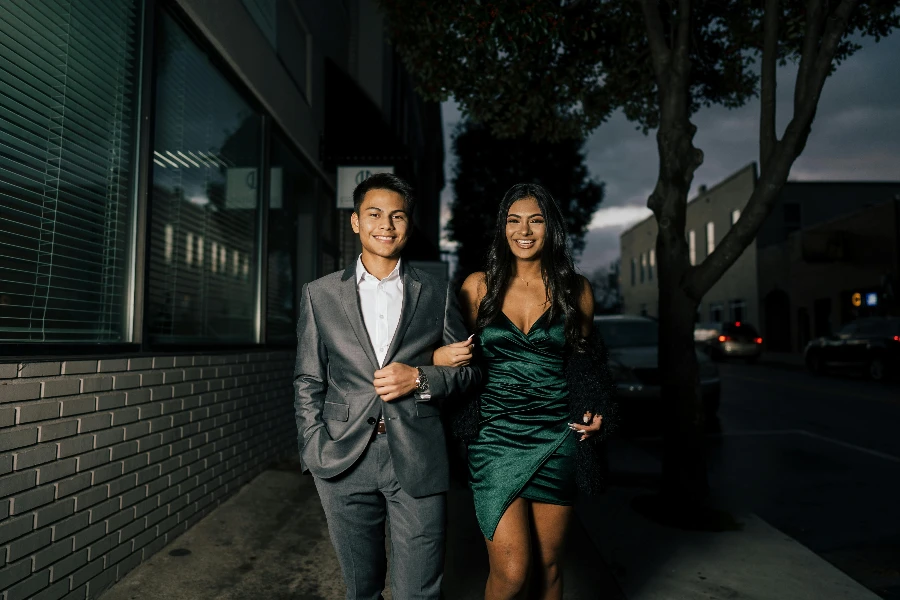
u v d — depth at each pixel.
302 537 4.24
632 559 3.96
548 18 5.09
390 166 8.45
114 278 3.64
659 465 6.75
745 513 4.87
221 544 4.04
